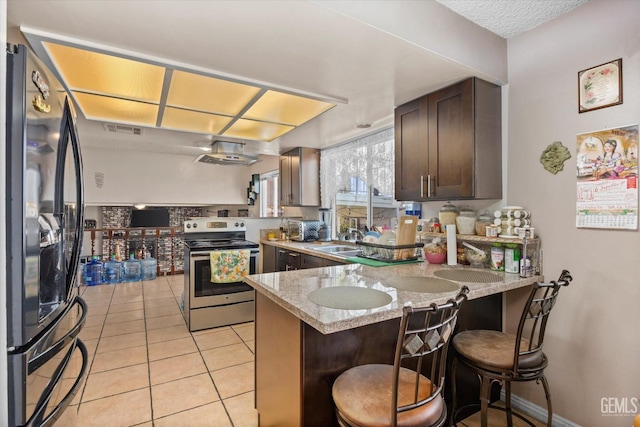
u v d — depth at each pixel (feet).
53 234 3.76
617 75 5.34
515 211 6.52
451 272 6.56
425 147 7.64
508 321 6.87
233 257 11.16
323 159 14.11
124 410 6.45
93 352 9.00
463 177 6.77
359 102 8.19
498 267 6.70
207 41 5.34
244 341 9.86
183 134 11.82
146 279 18.19
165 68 6.27
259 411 5.86
